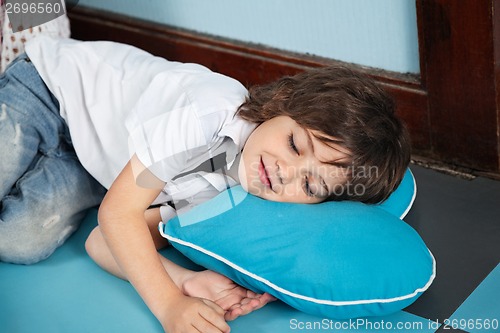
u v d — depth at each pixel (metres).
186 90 1.35
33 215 1.42
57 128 1.50
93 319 1.29
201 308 1.18
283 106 1.29
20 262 1.43
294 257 1.19
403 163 1.34
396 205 1.42
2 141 1.44
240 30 1.94
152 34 2.11
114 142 1.42
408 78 1.68
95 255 1.40
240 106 1.34
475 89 1.57
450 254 1.40
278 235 1.21
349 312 1.20
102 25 2.21
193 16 2.02
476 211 1.52
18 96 1.47
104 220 1.25
